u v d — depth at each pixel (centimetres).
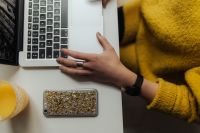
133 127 105
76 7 72
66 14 71
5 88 62
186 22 74
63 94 66
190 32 74
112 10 73
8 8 68
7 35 67
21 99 62
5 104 61
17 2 72
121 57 92
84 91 66
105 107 66
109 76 67
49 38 69
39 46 69
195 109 71
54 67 68
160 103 70
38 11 71
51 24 70
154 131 105
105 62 67
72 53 66
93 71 67
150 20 80
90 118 65
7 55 66
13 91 62
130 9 86
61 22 71
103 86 67
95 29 70
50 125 65
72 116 65
